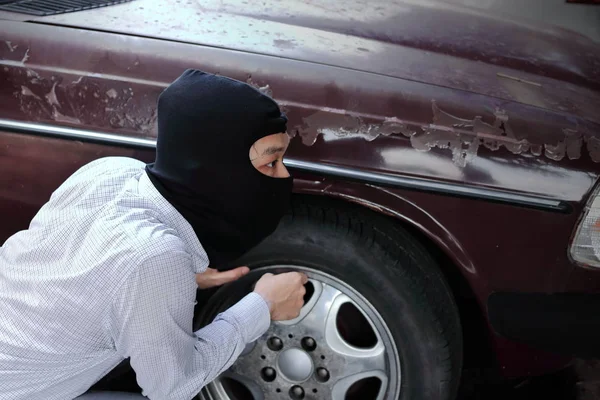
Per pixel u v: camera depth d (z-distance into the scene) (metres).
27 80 1.71
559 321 1.73
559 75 1.88
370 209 1.75
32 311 1.30
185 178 1.29
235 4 1.91
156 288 1.19
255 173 1.31
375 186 1.63
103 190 1.33
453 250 1.71
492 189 1.64
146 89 1.66
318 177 1.64
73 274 1.24
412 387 1.79
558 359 1.92
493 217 1.66
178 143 1.27
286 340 1.83
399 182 1.62
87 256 1.23
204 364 1.34
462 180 1.63
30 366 1.34
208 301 1.85
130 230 1.22
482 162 1.63
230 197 1.31
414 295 1.72
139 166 1.46
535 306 1.74
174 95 1.28
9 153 1.75
